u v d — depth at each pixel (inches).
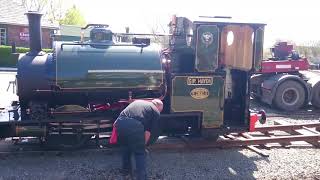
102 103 274.5
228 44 291.6
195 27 276.1
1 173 232.4
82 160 258.8
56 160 257.9
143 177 214.2
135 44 276.4
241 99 301.3
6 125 257.4
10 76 761.0
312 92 476.7
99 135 275.6
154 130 223.8
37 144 286.0
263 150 293.6
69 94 266.1
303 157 278.1
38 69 261.7
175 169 246.2
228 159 268.7
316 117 436.1
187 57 285.1
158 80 269.0
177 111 277.7
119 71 261.6
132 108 217.3
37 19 273.1
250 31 287.7
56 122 261.6
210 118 283.9
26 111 272.1
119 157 266.4
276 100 466.3
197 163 258.8
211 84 282.5
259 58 289.7
